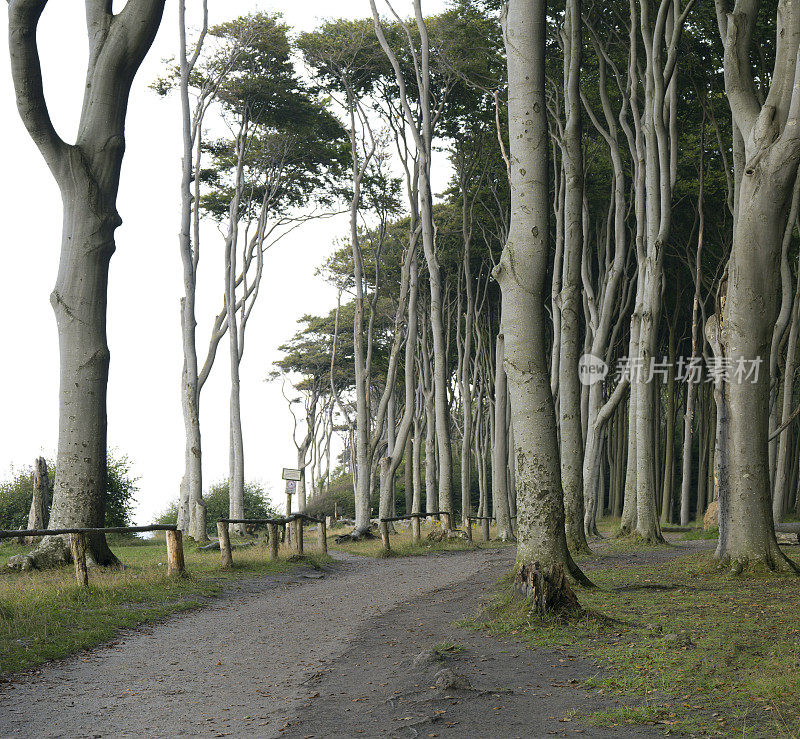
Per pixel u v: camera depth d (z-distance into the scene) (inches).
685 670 263.3
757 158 513.3
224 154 1332.4
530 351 441.1
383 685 265.1
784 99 507.8
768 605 394.9
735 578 509.4
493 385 1565.0
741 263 526.9
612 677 260.5
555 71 1007.6
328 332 2103.8
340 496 2165.4
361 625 391.9
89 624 371.9
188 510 1302.9
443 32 1147.9
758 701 227.3
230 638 362.6
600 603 414.9
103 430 603.2
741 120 538.0
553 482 445.4
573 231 727.1
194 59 1101.1
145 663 309.7
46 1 551.8
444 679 254.7
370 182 1373.0
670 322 1492.4
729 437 542.6
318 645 343.3
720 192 1188.5
